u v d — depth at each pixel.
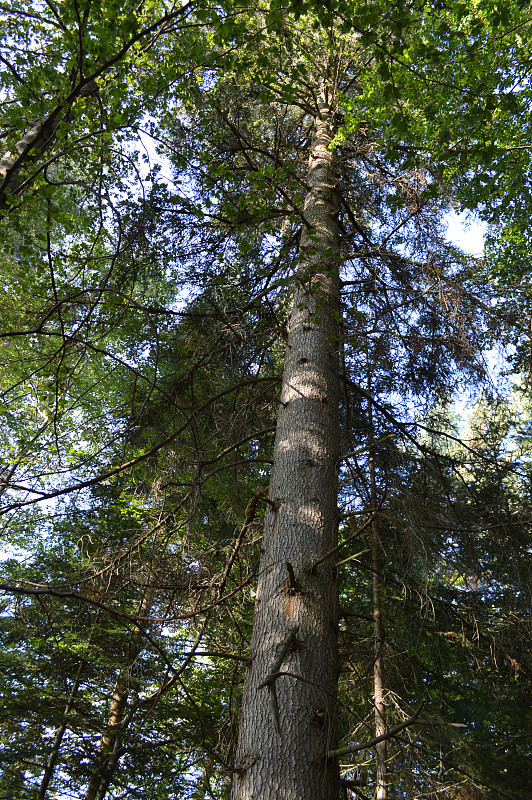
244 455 6.64
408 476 5.82
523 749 8.13
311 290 4.89
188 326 6.84
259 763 2.85
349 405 6.70
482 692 7.55
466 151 4.92
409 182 6.55
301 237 6.30
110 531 8.96
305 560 3.66
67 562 8.49
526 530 6.12
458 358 6.00
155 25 3.92
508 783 6.72
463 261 6.41
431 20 5.09
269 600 3.54
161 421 6.34
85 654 7.64
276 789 2.73
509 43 5.80
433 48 4.53
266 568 3.75
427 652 6.95
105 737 7.70
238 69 4.59
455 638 6.74
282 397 4.89
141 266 6.03
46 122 4.05
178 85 5.20
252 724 3.05
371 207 7.21
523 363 6.34
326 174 6.95
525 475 6.45
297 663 3.16
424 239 6.74
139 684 7.98
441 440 7.17
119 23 4.00
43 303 6.02
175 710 8.16
